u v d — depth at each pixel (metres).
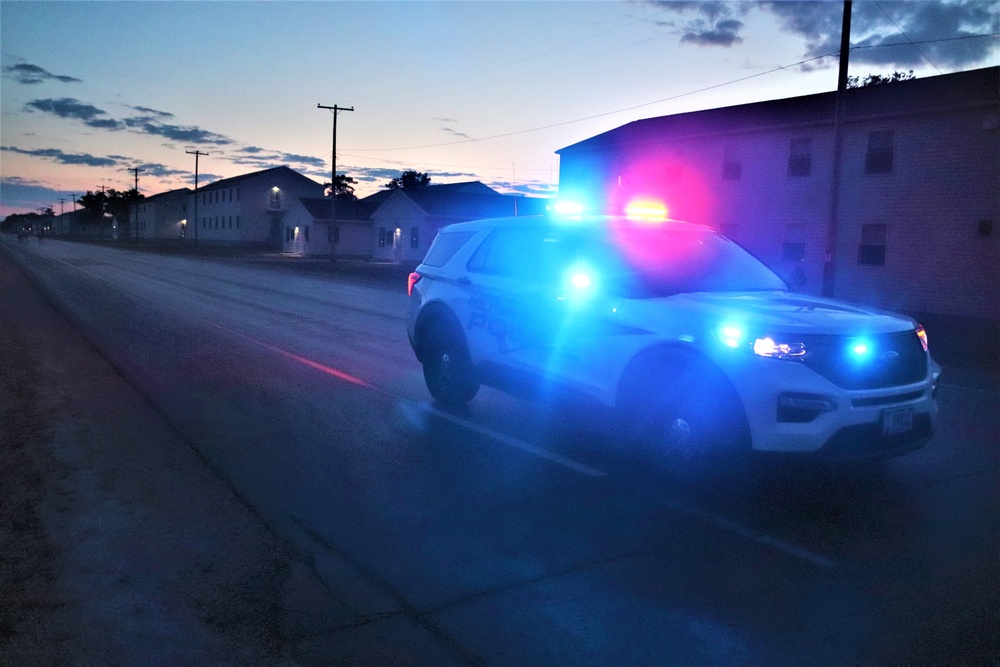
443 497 5.06
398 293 23.52
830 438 4.54
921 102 22.44
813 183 24.95
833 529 4.55
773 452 4.62
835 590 3.77
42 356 10.34
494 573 3.94
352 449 6.15
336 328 14.05
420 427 6.85
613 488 5.26
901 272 23.12
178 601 3.60
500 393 8.32
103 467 5.59
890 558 4.14
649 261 5.95
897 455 4.88
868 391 4.64
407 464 5.77
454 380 7.38
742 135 26.81
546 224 6.47
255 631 3.34
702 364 4.91
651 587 3.79
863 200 23.81
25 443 6.18
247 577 3.86
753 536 4.43
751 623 3.45
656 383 5.30
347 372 9.51
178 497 5.00
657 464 5.36
